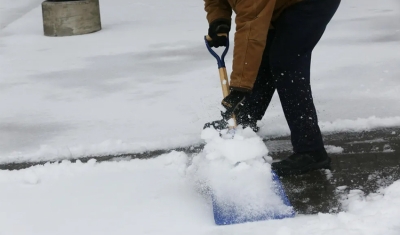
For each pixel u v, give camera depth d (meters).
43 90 6.39
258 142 3.43
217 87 6.07
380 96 5.39
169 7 12.34
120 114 5.38
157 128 4.91
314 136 3.74
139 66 7.22
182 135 4.64
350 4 11.12
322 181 3.64
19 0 14.41
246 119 4.33
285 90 3.67
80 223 3.29
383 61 6.68
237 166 3.37
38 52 8.46
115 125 5.07
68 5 9.66
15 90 6.44
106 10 12.48
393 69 6.30
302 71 3.63
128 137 4.73
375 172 3.72
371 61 6.72
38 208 3.52
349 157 4.00
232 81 3.46
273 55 3.65
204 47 8.07
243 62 3.40
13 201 3.64
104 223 3.27
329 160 3.82
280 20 3.61
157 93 6.00
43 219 3.38
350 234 2.85
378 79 5.96
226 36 3.83
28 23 11.13
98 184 3.82
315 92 5.66
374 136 4.36
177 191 3.63
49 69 7.35
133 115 5.32
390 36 8.05
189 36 8.95
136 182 3.81
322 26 3.58
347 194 3.43
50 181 3.93
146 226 3.20
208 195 3.53
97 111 5.52
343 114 4.95
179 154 4.15
